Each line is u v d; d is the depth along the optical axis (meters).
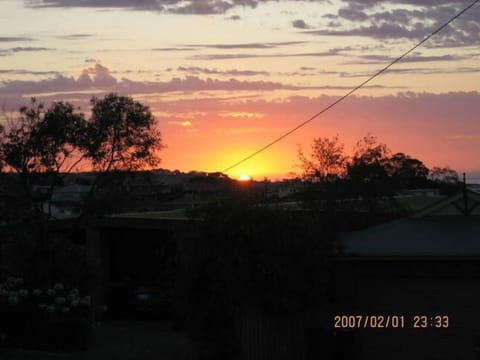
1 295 20.70
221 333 16.73
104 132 25.45
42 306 20.61
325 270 16.64
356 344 17.06
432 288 16.84
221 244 16.23
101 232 28.31
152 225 25.91
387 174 23.66
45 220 25.00
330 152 23.62
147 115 26.12
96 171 25.92
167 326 25.81
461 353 16.61
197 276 16.50
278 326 16.84
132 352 19.94
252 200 17.06
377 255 16.66
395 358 16.89
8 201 24.53
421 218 19.84
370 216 23.06
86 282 23.97
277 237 16.11
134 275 29.84
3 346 20.48
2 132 24.38
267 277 16.00
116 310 29.09
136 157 26.02
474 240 17.45
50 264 23.66
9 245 24.59
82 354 19.66
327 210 22.31
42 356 19.00
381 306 17.08
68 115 24.86
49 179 25.12
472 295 16.66
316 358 16.55
